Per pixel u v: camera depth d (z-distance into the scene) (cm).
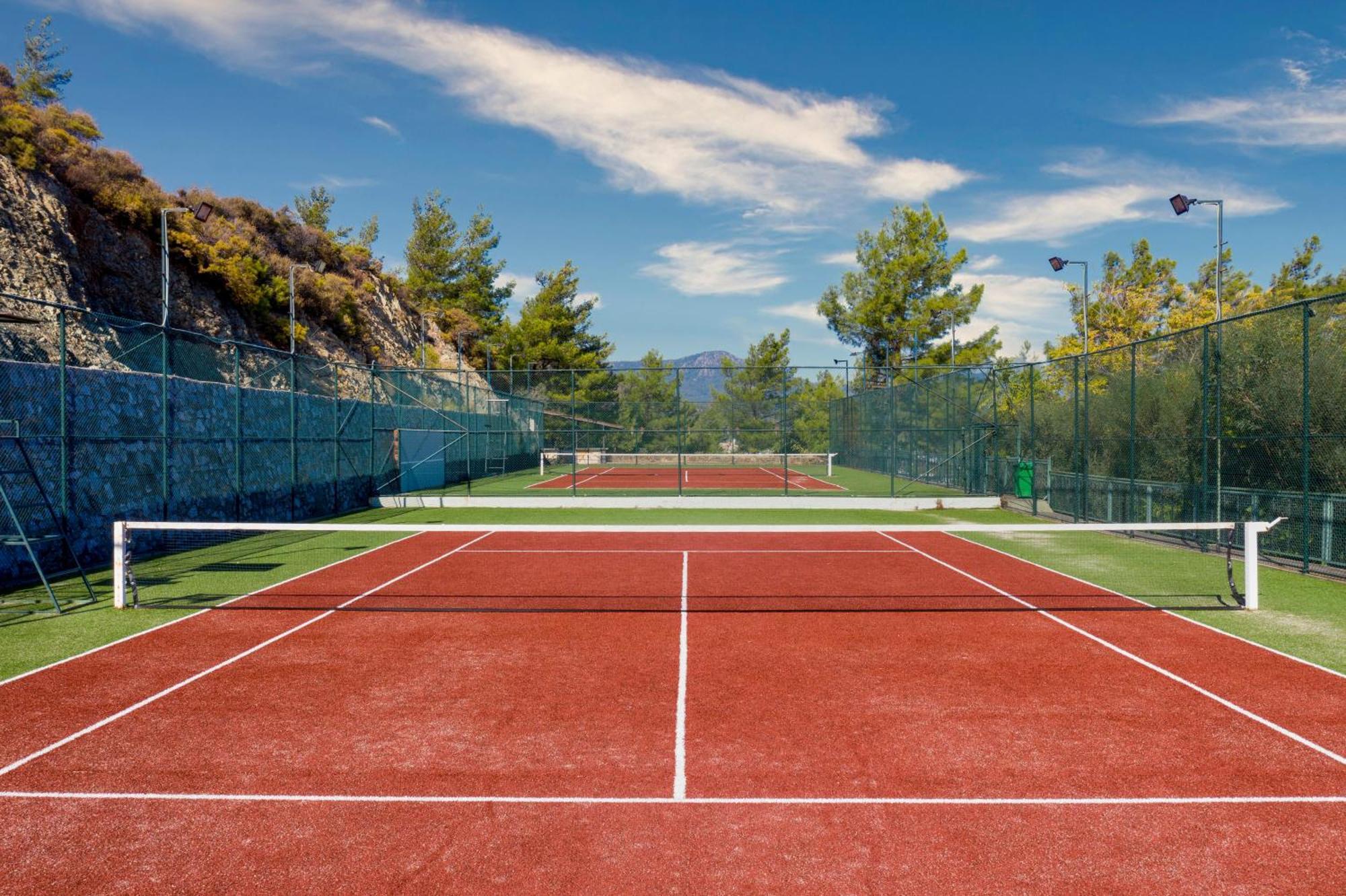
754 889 429
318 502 2266
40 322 1303
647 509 2447
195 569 1422
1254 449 1550
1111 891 428
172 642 930
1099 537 1852
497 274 7244
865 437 3881
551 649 907
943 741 637
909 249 5134
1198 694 745
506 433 4009
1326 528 1371
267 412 2050
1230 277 4203
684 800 534
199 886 433
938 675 809
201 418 1783
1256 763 593
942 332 5091
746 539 1820
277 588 1255
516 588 1261
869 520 2167
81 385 1423
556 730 661
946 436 2964
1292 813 516
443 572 1398
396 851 470
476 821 506
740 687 773
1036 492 2383
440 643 931
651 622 1034
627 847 474
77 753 610
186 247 3412
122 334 2714
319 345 4109
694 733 655
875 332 5253
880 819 508
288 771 580
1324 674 805
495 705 721
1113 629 992
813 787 554
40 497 1317
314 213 7956
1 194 2645
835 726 670
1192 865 454
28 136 2973
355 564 1493
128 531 1109
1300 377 1432
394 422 2836
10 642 925
